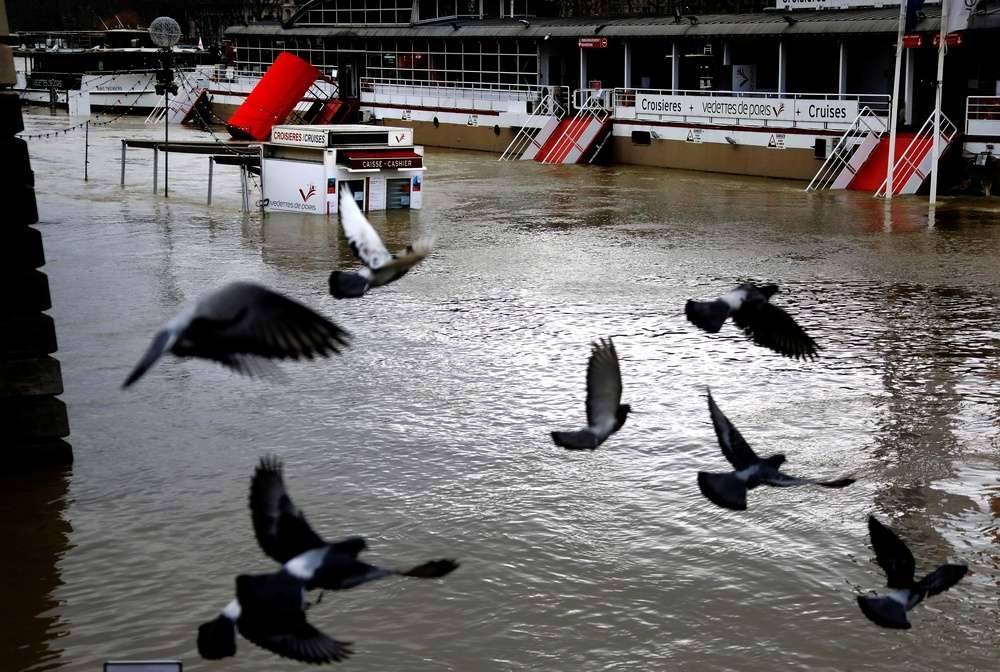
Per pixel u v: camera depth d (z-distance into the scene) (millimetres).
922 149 54844
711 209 51031
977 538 17672
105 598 15719
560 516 18266
